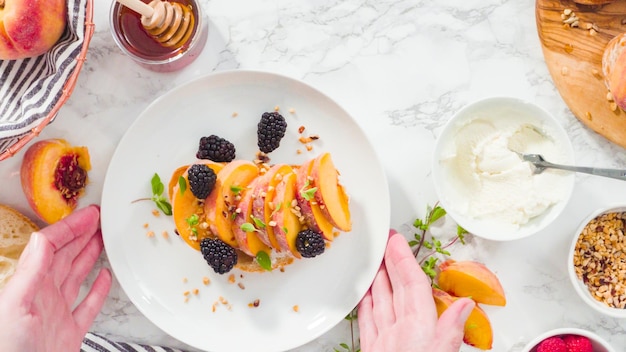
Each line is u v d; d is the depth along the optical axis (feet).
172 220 2.24
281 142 2.23
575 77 2.17
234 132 2.22
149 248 2.23
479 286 2.17
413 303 2.04
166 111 2.19
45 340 1.98
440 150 2.14
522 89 2.27
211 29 2.26
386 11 2.26
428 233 2.28
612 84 2.07
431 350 1.96
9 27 1.96
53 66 2.05
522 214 2.15
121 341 2.29
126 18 2.14
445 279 2.21
